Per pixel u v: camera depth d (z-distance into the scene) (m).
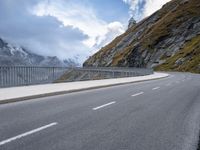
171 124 8.55
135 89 21.33
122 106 12.25
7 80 16.78
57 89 18.33
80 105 12.52
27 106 12.15
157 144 6.37
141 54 110.94
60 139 6.77
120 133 7.40
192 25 105.38
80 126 8.22
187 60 85.25
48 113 10.39
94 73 31.44
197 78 40.19
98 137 6.98
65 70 23.33
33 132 7.46
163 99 14.85
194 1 122.44
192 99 14.88
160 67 93.69
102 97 15.75
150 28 128.12
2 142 6.49
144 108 11.68
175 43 102.94
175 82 30.53
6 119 9.20
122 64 118.19
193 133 7.44
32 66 18.95
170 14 126.31
